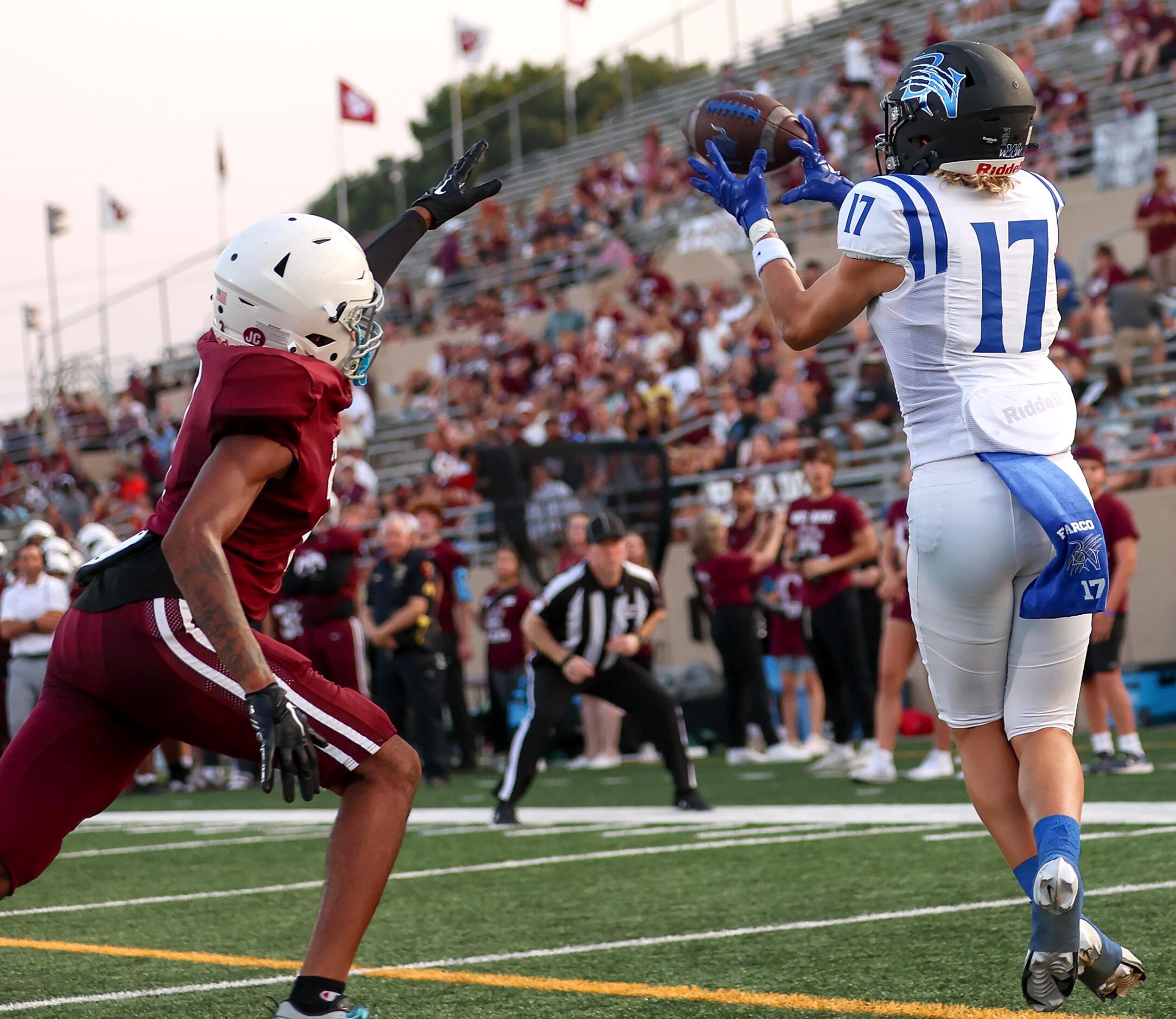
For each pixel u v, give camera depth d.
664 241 82.56
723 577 42.09
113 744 10.78
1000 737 11.63
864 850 22.08
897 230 11.12
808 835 24.28
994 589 11.16
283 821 32.50
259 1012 13.09
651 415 61.06
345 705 10.55
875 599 37.94
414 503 45.00
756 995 12.91
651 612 29.42
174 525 9.71
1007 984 12.91
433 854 24.50
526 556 46.47
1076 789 10.88
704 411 61.62
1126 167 64.88
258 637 10.43
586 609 28.59
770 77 95.69
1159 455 49.00
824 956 14.62
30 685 40.31
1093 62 74.06
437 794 37.06
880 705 32.97
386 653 40.56
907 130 11.41
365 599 41.34
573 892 19.69
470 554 61.47
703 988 13.34
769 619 44.44
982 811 11.60
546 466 45.59
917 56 11.58
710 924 16.86
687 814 28.97
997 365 11.24
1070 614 10.90
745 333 63.69
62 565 40.69
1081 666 11.38
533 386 74.94
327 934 10.36
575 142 109.31
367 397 83.12
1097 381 53.25
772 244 12.18
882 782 32.84
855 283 11.32
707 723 48.56
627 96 114.12
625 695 29.47
